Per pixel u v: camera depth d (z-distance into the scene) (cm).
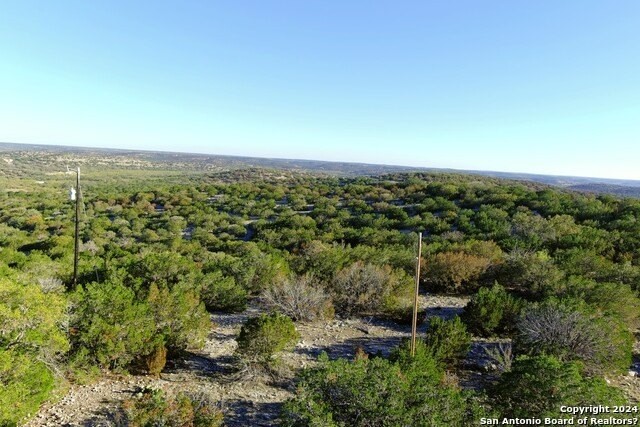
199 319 934
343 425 500
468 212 3269
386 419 504
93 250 2694
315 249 1997
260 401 707
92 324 749
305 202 4716
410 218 3391
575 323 846
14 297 665
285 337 822
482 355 932
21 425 589
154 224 4003
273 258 1655
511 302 1083
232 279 1345
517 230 2442
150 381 759
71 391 698
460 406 531
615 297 1144
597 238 1980
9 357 567
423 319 1217
